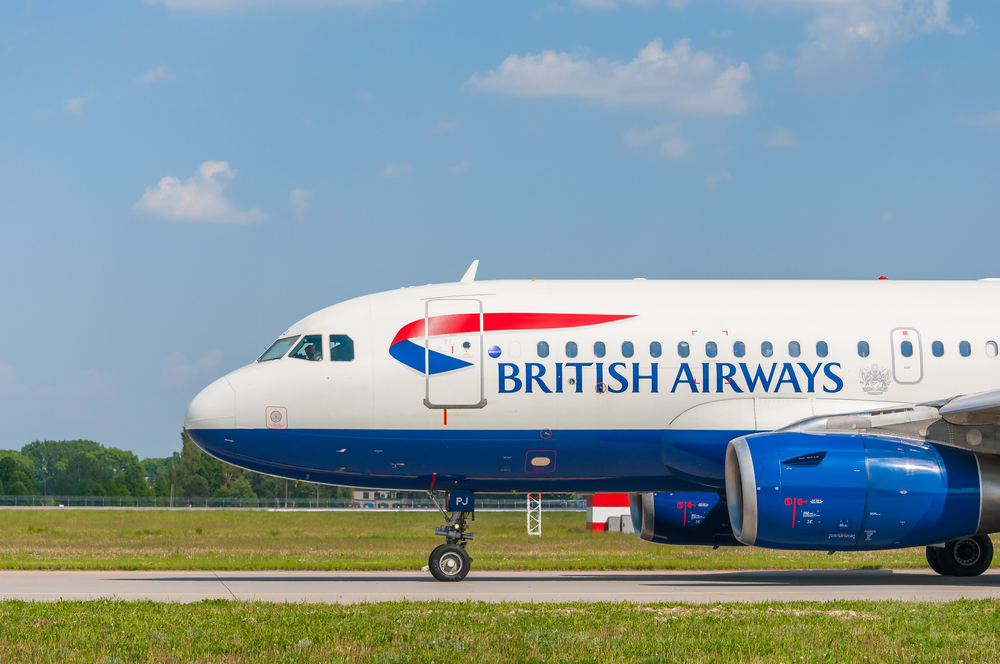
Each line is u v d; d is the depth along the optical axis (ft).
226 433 135.23
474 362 135.74
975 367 138.41
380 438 135.54
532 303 139.33
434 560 137.39
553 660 72.79
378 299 141.49
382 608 98.12
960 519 124.67
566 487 142.31
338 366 136.05
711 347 137.28
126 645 77.56
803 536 124.47
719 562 176.45
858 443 126.62
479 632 83.30
